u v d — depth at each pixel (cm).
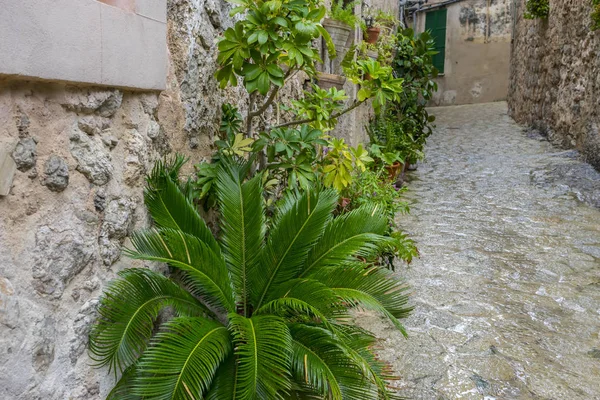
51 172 155
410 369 277
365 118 720
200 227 215
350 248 221
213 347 174
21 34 135
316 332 195
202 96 258
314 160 313
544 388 262
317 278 217
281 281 221
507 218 565
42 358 149
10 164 140
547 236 501
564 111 839
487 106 1505
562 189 648
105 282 181
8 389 137
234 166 246
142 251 190
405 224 557
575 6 778
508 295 375
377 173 469
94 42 165
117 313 176
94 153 175
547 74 944
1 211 138
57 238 157
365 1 668
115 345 170
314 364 181
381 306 202
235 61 238
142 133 204
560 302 363
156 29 204
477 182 730
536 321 335
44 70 144
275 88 276
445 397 253
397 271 420
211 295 215
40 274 150
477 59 1636
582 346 304
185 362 164
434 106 1716
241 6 240
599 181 644
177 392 156
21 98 145
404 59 835
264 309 205
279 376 168
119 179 190
